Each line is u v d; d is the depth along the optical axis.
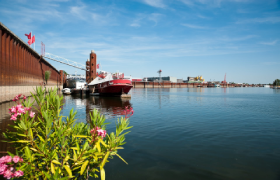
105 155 4.20
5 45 31.09
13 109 4.07
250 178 6.73
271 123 17.17
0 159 3.16
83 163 4.21
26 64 45.38
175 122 17.34
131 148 9.91
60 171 3.99
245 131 13.93
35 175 3.96
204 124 16.48
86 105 32.91
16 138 4.31
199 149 9.84
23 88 42.22
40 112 4.88
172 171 7.21
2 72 29.42
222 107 30.84
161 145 10.45
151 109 27.67
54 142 4.25
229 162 8.15
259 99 52.53
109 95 60.66
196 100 46.66
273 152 9.45
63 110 25.34
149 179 6.59
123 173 7.01
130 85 56.88
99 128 4.48
